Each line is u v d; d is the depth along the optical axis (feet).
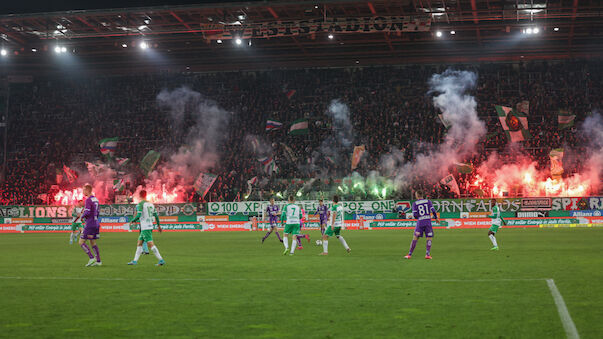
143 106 182.80
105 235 119.14
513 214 126.52
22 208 146.51
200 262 52.54
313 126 169.99
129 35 160.86
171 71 192.65
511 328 22.82
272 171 158.20
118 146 173.88
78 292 33.53
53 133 181.78
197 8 140.87
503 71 173.06
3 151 181.78
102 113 182.91
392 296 30.91
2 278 40.73
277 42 167.73
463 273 40.91
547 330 22.39
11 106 187.93
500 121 156.97
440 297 30.35
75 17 147.02
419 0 134.21
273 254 62.34
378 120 167.22
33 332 23.04
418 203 53.62
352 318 25.20
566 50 168.96
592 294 30.71
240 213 138.31
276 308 27.78
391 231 120.47
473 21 147.95
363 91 175.63
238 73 188.03
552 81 168.14
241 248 73.31
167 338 21.95
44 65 187.11
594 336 21.39
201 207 140.36
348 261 51.93
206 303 29.35
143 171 164.55
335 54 176.14
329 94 176.76
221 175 159.94
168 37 162.91
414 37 161.48
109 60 183.93
